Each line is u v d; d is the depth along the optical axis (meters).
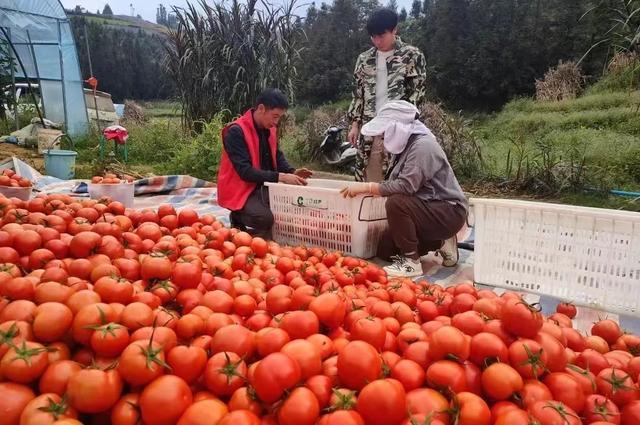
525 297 3.17
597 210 3.15
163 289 1.98
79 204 3.11
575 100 13.96
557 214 3.10
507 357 1.52
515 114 15.27
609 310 3.01
